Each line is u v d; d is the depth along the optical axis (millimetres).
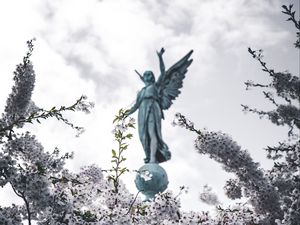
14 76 7895
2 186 6363
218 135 8453
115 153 7387
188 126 8703
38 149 7070
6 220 6312
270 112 9688
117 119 7605
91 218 6230
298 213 6824
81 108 7117
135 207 6781
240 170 8219
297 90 9055
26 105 7863
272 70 9180
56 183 6773
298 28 8023
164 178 14844
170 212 6297
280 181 8203
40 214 6320
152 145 16922
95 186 6941
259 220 7402
